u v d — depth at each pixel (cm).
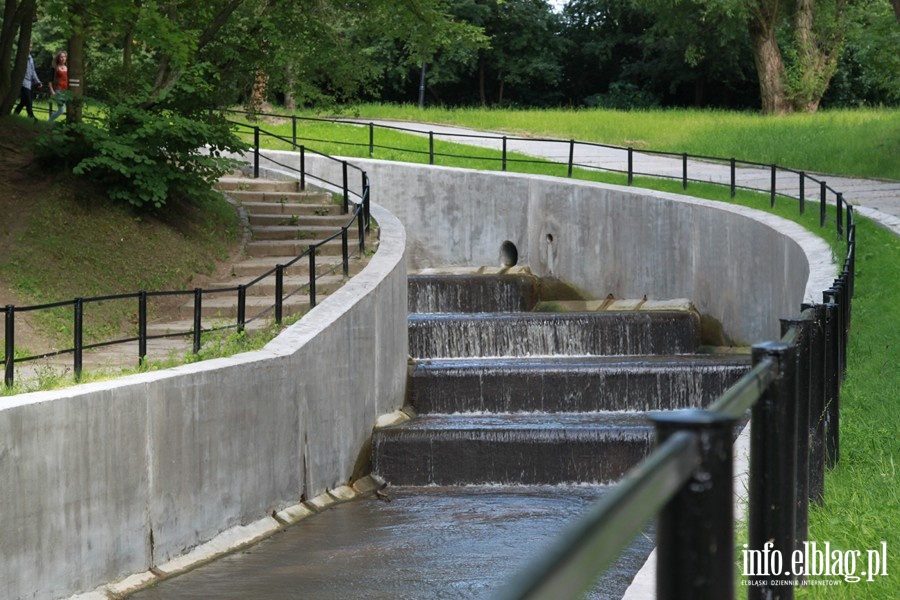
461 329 2431
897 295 1795
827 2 5072
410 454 1856
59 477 1100
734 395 272
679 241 2727
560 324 2453
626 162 3569
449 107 7200
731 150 3716
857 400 1290
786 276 2220
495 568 1296
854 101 6588
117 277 2019
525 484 1831
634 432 1816
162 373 1311
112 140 2170
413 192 3278
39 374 1301
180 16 2348
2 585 1020
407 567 1308
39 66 5116
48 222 2034
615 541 158
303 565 1323
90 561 1147
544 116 4653
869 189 2969
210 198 2397
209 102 2425
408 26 2745
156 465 1262
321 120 4272
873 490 909
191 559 1319
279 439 1548
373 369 1912
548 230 3058
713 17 4944
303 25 2664
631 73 6906
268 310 1938
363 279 1972
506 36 6731
